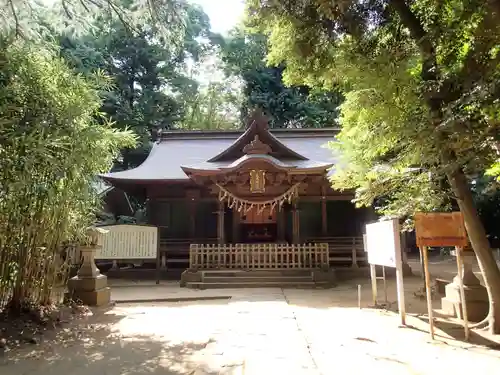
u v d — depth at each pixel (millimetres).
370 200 6930
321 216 14883
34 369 3883
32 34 5250
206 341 4793
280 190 12602
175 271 13273
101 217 17594
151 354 4309
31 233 5660
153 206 15172
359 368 3721
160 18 5688
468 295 5922
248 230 14969
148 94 25625
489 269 5109
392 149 6074
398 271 5680
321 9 5066
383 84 5152
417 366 3791
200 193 14938
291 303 7703
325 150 17328
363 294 9062
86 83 5988
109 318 6305
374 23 5457
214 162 13602
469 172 5238
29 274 5801
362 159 6586
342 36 5793
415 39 5195
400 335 5008
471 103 3809
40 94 5168
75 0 5426
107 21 5957
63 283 7141
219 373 3639
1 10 4930
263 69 28422
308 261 11414
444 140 4309
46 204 5668
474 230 5199
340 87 6691
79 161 5387
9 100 4879
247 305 7418
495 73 3795
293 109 26875
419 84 4762
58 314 6051
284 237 14242
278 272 11086
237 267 11445
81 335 5195
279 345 4539
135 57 24938
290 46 6156
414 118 4723
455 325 5512
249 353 4238
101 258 10836
